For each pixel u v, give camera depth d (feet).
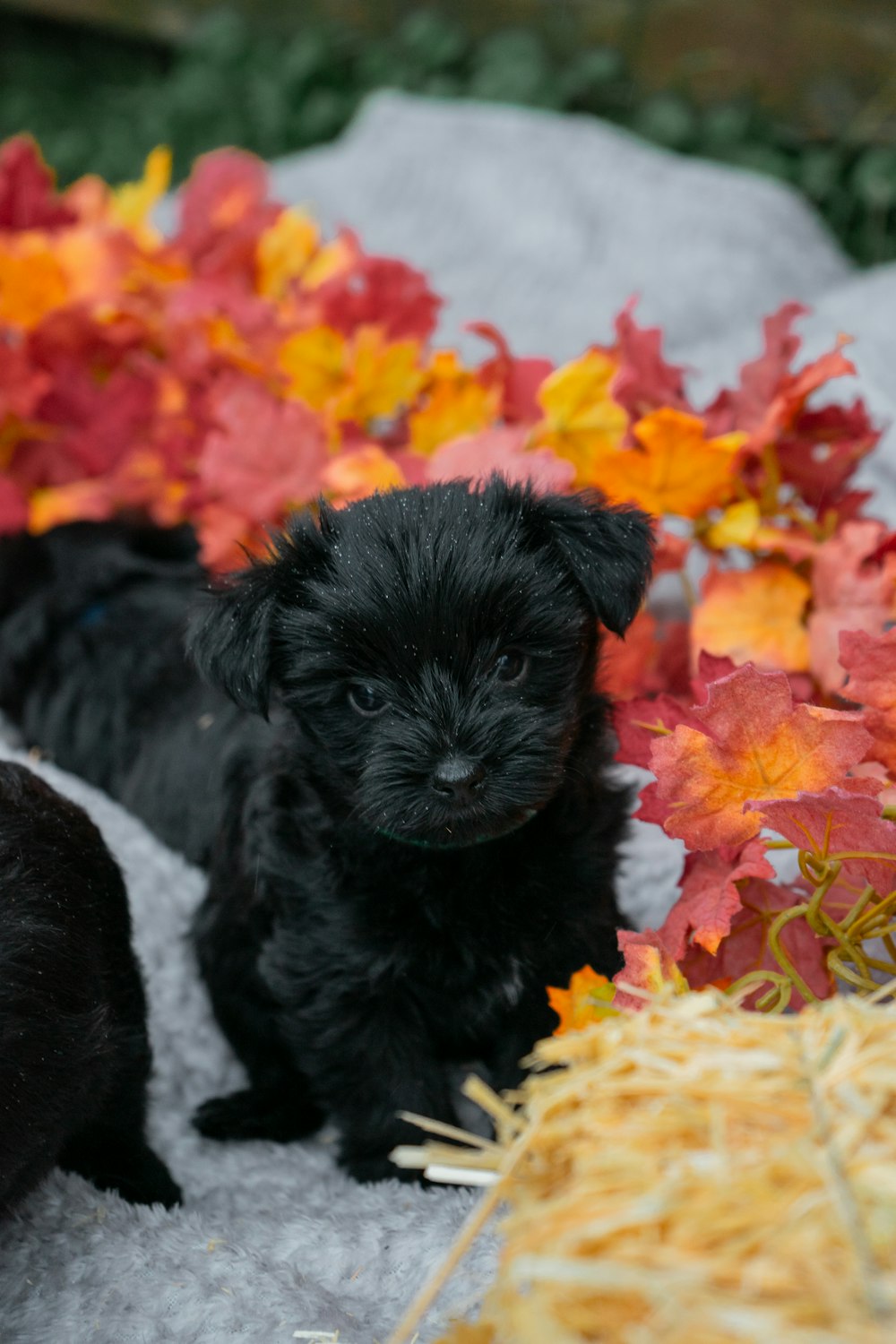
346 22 4.51
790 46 3.79
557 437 2.28
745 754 1.76
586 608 1.92
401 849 1.90
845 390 2.68
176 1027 2.09
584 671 1.92
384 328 2.61
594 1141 1.41
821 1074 1.40
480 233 3.49
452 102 4.00
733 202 3.41
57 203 3.04
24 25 5.02
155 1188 1.88
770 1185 1.34
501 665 1.86
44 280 2.73
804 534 2.27
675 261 3.29
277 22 4.62
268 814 2.00
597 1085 1.44
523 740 1.81
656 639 2.39
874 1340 1.25
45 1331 1.67
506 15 4.22
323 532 1.94
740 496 2.27
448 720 1.81
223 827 2.12
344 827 1.92
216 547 2.40
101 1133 1.86
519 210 3.48
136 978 1.89
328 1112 2.03
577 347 3.07
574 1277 1.30
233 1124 2.03
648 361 2.34
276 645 1.91
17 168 2.97
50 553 2.65
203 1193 1.93
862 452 2.28
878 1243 1.30
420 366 2.59
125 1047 1.84
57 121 4.91
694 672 2.24
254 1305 1.69
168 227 3.68
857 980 1.76
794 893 1.85
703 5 3.87
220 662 1.91
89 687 2.50
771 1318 1.26
